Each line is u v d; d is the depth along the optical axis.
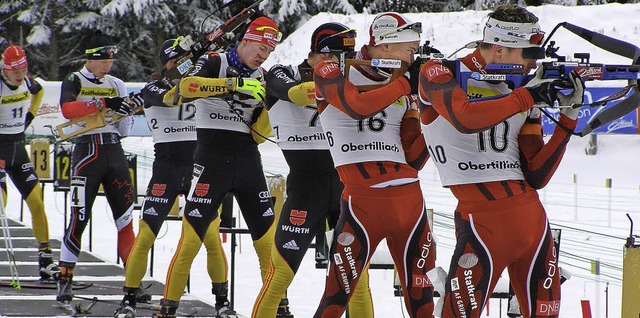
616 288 29.23
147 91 22.36
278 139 18.42
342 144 16.34
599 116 14.28
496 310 26.86
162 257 35.53
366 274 18.11
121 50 108.06
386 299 28.23
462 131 13.88
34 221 27.16
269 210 20.53
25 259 30.84
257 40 19.50
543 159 14.52
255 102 19.92
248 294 28.91
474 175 14.51
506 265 14.66
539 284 14.71
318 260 22.34
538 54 14.34
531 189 14.80
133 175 29.23
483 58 14.59
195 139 23.14
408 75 15.48
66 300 23.25
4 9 110.81
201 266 34.22
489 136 14.52
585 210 46.81
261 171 20.48
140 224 22.58
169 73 21.81
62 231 40.50
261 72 20.25
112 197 25.42
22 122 27.69
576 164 63.31
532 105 13.76
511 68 14.27
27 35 114.50
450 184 14.80
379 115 16.39
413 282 16.62
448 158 14.71
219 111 19.88
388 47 15.91
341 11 104.56
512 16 14.27
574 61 14.04
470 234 14.56
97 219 45.81
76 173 24.36
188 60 20.34
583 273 31.42
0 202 26.67
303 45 85.62
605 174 61.16
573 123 14.31
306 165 18.02
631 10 81.12
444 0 109.56
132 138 78.94
